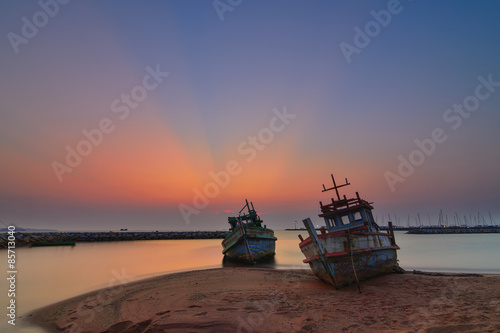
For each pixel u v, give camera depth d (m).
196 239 88.12
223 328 7.29
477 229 121.69
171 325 7.54
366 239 13.13
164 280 15.60
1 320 9.24
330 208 16.83
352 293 11.11
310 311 8.65
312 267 14.09
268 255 27.41
